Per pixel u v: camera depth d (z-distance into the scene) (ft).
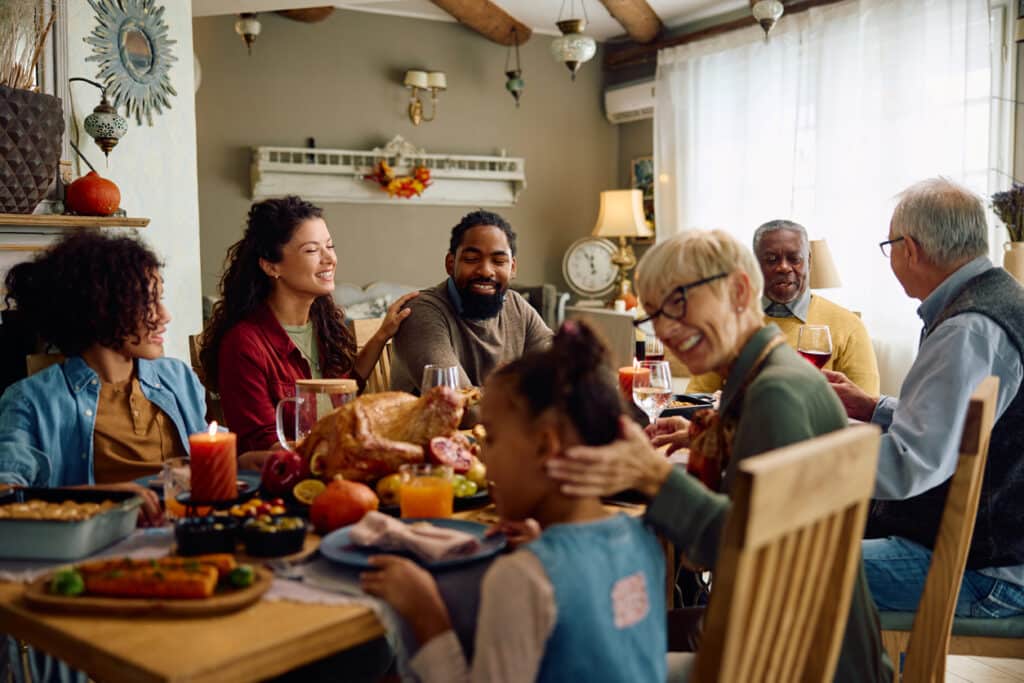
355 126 22.21
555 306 22.52
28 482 5.40
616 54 24.77
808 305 9.74
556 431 3.39
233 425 6.86
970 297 5.72
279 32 21.17
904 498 5.39
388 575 3.50
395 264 23.04
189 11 12.93
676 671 4.48
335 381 5.32
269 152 21.04
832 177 18.44
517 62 23.13
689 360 4.33
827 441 3.25
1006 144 15.85
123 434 6.03
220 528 3.93
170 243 12.82
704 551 3.56
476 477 5.03
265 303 7.34
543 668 3.19
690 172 21.95
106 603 3.35
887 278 17.57
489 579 3.17
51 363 6.23
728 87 20.97
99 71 11.71
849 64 18.07
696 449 4.67
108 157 11.93
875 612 4.32
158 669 2.90
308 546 4.13
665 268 4.19
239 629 3.23
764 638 3.29
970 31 16.05
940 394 5.41
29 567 3.84
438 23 22.95
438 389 5.04
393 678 4.72
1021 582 5.68
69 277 5.63
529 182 24.61
